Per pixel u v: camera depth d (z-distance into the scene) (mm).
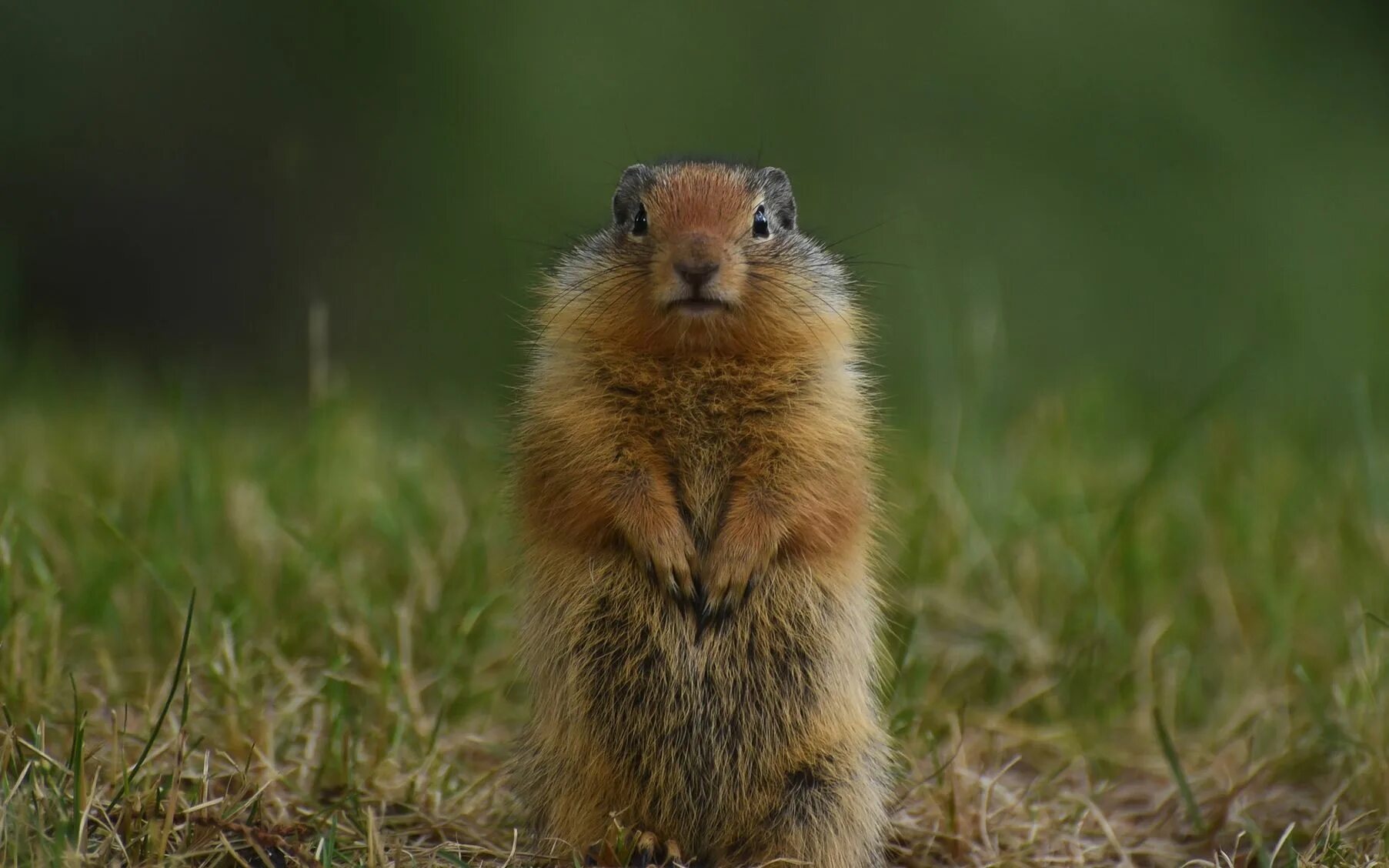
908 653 11234
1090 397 15828
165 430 15016
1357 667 10328
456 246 26047
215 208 26938
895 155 26328
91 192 26609
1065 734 10781
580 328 9219
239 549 11906
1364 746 9719
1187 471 14516
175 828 7926
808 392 9133
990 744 10812
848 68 26766
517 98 26250
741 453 9125
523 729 9258
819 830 8758
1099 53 27297
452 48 26641
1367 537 12719
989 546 12562
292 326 26547
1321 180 26984
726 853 8906
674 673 8805
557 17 26656
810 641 8883
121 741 8938
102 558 11453
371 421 15398
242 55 27109
